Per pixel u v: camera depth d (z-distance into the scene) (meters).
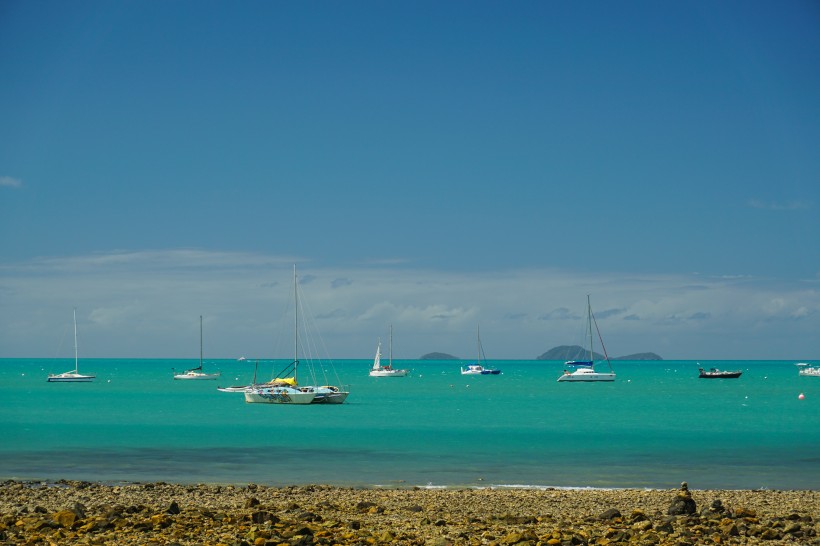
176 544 17.02
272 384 100.75
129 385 168.75
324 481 35.41
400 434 58.44
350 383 187.50
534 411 86.06
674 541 18.70
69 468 39.56
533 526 21.44
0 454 45.38
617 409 91.12
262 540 17.52
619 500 28.20
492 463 41.75
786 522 21.61
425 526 21.23
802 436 57.53
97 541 17.56
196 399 111.50
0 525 19.39
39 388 152.62
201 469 39.28
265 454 45.75
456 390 146.12
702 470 39.25
